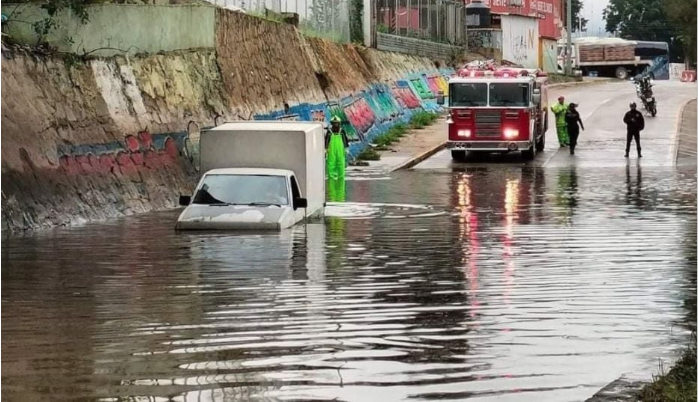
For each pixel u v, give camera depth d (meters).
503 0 110.62
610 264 20.28
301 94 48.88
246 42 43.50
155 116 34.16
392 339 13.75
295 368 12.28
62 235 24.91
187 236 24.47
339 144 41.31
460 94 50.91
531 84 50.62
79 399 11.08
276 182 26.59
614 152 53.22
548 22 127.62
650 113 71.25
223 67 40.31
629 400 10.78
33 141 27.91
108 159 30.70
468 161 50.56
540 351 13.10
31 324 14.80
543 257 21.19
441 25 89.25
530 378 11.80
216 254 21.59
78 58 31.80
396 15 77.94
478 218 28.34
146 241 23.64
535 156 52.41
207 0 44.50
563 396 11.07
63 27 34.84
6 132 27.11
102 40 35.81
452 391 11.28
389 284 17.98
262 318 15.12
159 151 33.50
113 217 29.03
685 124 66.88
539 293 17.12
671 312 15.60
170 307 15.99
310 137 28.83
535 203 32.25
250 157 28.42
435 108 73.75
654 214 29.09
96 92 31.83
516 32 112.44
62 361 12.65
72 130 29.78
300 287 17.69
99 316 15.35
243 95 41.44
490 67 51.56
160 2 40.00
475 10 102.81
